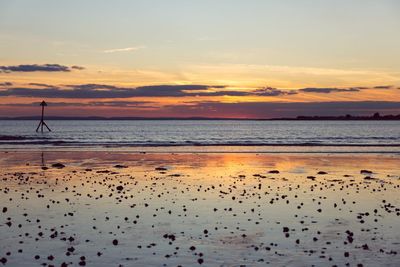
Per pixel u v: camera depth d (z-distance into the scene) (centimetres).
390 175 3062
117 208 1928
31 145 6206
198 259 1247
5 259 1234
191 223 1669
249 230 1572
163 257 1268
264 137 9450
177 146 6081
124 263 1216
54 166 3534
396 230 1578
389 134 11075
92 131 13150
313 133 12025
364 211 1895
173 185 2580
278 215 1808
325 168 3478
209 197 2195
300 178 2895
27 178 2834
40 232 1524
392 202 2094
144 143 6744
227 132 13050
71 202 2058
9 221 1683
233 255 1289
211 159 4238
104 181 2723
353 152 5016
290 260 1246
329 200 2131
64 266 1184
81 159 4203
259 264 1212
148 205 1995
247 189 2444
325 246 1382
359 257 1273
